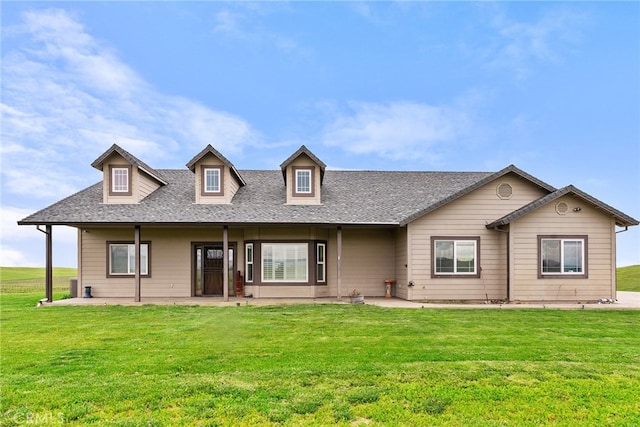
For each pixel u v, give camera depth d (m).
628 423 4.41
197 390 5.25
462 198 15.78
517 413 4.63
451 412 4.64
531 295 14.87
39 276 43.12
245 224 15.55
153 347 7.77
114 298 16.75
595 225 15.11
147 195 17.53
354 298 14.84
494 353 7.22
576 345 7.91
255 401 4.89
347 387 5.37
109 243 17.36
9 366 6.49
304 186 17.44
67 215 15.44
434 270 15.56
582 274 14.98
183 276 17.53
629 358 6.89
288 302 15.02
